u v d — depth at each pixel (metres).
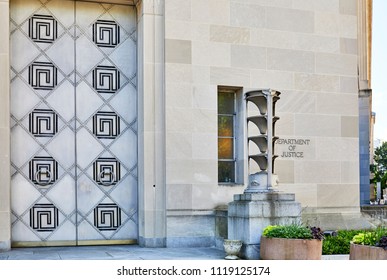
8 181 12.19
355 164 15.04
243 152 13.91
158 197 13.17
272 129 12.05
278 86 14.38
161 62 13.45
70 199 13.36
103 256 11.29
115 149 13.82
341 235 12.85
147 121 13.24
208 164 13.54
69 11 13.76
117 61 14.05
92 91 13.78
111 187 13.70
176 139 13.30
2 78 12.27
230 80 13.91
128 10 14.27
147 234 13.06
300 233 10.62
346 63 15.19
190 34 13.64
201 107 13.59
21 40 13.29
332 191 14.70
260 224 11.27
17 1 13.33
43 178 13.19
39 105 13.31
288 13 14.64
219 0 13.97
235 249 11.07
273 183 11.93
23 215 12.96
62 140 13.42
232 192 13.71
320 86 14.83
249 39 14.18
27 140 13.15
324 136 14.75
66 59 13.63
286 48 14.54
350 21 15.34
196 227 13.30
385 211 15.33
